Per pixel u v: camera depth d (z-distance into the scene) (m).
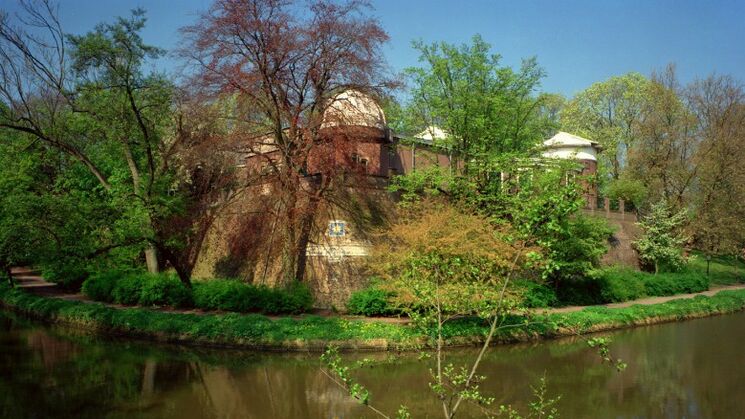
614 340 17.86
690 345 17.05
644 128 39.41
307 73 18.88
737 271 39.00
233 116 19.73
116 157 25.55
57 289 26.09
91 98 21.64
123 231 18.72
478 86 23.06
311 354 14.86
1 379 12.25
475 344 16.20
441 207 18.89
